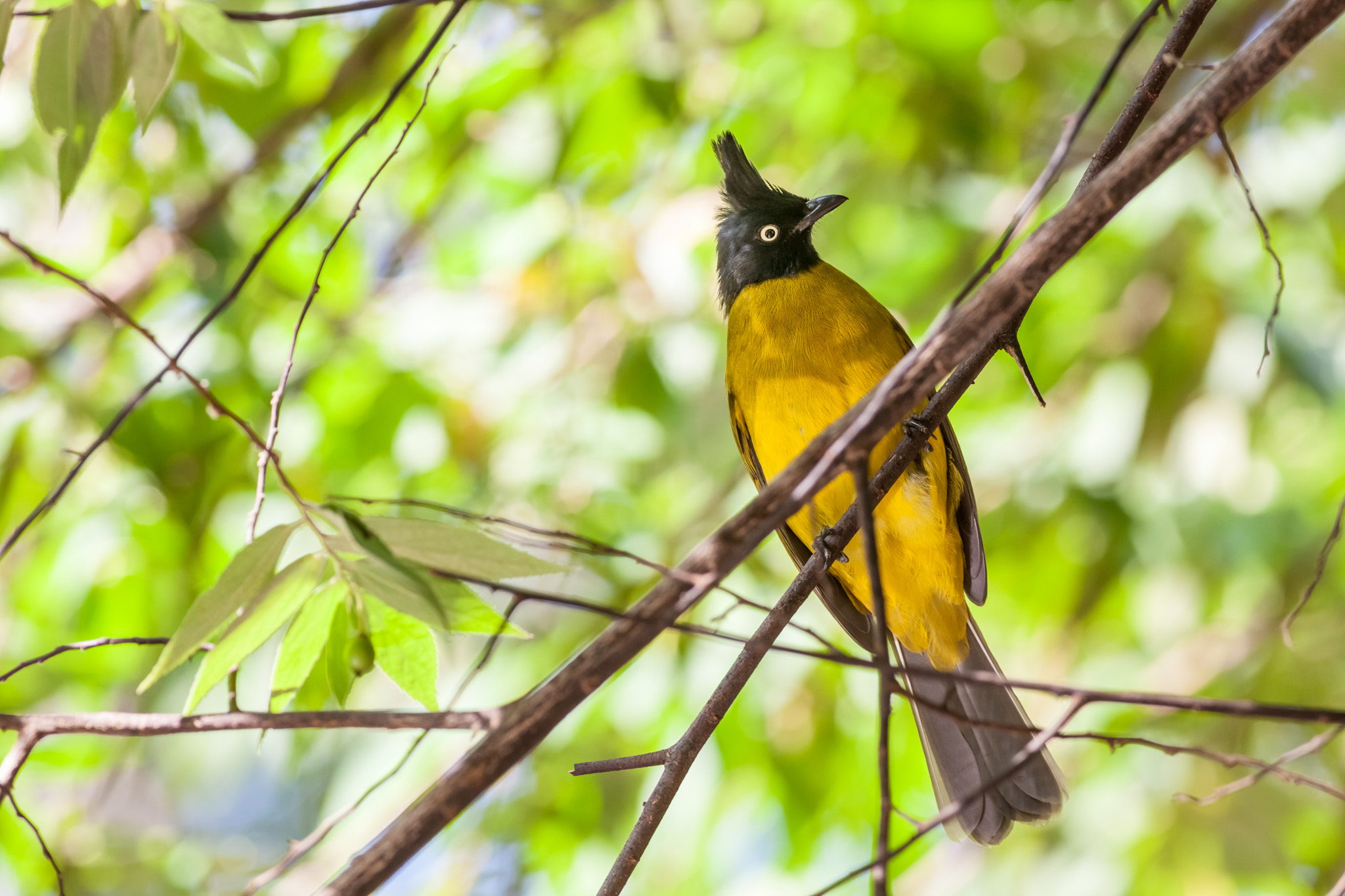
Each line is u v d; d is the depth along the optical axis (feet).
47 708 35.06
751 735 32.24
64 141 13.46
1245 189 12.44
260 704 34.53
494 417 37.76
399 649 13.67
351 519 11.78
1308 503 36.29
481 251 38.19
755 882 34.60
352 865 10.96
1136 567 36.24
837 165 38.37
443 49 35.47
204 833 43.06
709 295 37.32
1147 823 32.12
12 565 35.14
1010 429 38.32
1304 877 33.91
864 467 11.14
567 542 34.83
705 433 38.60
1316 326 34.78
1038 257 11.41
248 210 37.24
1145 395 34.96
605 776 33.06
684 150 38.17
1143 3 37.52
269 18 13.96
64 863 33.99
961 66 34.47
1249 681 35.65
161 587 34.96
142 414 33.83
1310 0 11.03
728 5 37.88
